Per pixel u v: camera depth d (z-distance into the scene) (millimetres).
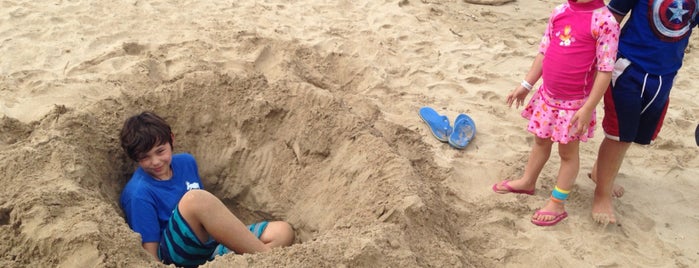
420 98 3244
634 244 2236
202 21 3947
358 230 1935
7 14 3848
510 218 2320
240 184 2553
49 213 1775
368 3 4570
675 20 2012
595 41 1988
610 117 2186
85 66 3277
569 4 2043
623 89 2111
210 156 2568
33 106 2863
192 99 2596
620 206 2438
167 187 2234
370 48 3758
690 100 3385
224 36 3699
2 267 1673
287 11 4281
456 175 2570
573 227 2293
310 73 3279
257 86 2623
